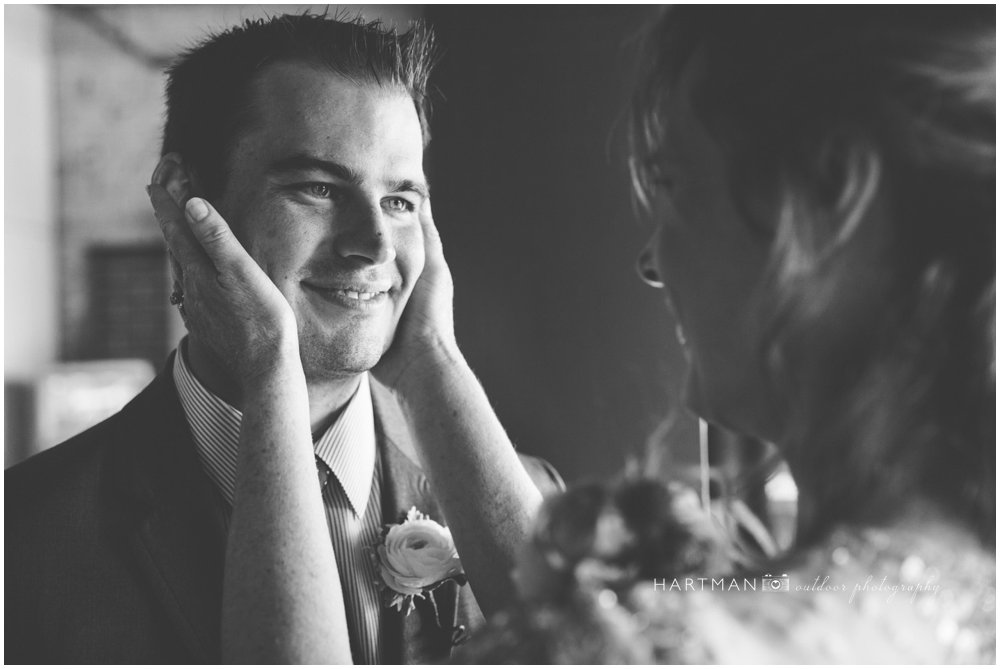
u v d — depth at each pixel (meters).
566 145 2.79
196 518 1.25
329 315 1.29
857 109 0.61
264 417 1.08
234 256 1.18
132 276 5.95
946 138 0.60
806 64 0.62
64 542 1.22
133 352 5.92
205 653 1.19
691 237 0.69
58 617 1.19
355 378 1.37
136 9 5.30
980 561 0.60
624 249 2.73
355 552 1.35
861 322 0.61
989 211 0.59
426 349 1.36
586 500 0.65
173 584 1.21
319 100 1.28
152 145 5.84
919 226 0.60
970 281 0.60
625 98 2.72
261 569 0.95
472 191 2.81
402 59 1.34
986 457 0.60
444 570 1.31
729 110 0.65
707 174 0.67
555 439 2.72
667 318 2.71
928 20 0.61
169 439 1.31
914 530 0.60
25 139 5.63
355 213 1.29
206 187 1.34
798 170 0.62
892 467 0.61
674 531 0.64
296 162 1.27
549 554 0.64
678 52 0.69
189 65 1.38
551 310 2.75
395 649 1.33
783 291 0.62
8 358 5.57
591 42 2.76
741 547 0.74
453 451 1.26
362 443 1.39
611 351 2.72
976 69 0.60
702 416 0.74
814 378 0.63
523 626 0.63
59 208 5.86
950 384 0.60
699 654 0.57
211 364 1.30
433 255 1.41
